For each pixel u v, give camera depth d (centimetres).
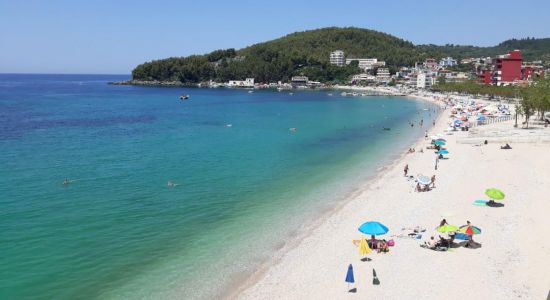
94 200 4506
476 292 2628
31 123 10931
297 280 2845
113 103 18412
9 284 2786
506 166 5797
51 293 2698
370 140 8825
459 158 6481
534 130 8650
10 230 3650
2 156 6700
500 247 3238
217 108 16812
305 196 4688
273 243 3441
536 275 2800
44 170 5791
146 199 4566
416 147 7712
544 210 3978
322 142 8575
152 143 8244
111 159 6612
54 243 3409
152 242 3459
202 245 3406
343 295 2642
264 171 5891
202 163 6394
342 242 3431
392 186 5006
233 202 4491
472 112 12638
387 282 2784
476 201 4269
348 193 4784
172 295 2681
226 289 2750
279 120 12681
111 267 3036
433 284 2739
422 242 3388
